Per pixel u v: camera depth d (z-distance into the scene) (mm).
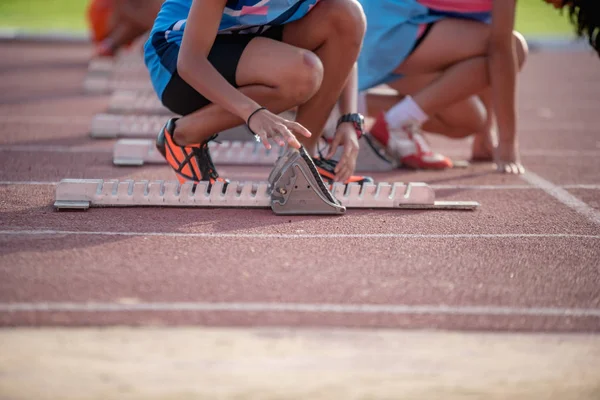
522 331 3846
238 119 5648
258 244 5066
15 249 4793
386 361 3473
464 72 7543
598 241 5445
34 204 5945
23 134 9336
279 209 5781
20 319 3754
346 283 4395
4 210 5727
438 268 4730
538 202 6613
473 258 4957
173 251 4863
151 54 5934
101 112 11227
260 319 3846
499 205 6461
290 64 5352
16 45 21016
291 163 5695
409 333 3766
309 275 4504
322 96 5758
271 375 3311
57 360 3375
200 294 4145
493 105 7734
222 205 5945
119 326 3715
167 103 5910
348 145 5871
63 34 22094
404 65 7730
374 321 3883
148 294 4117
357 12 5508
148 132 9305
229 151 7898
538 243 5348
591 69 19719
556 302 4246
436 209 6215
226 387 3207
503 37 7266
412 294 4270
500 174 7801
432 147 9625
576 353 3621
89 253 4770
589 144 9836
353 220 5758
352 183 6121
